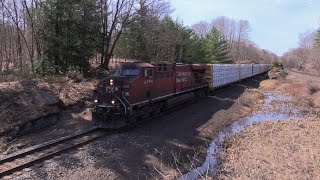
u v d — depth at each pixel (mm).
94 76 30219
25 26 42219
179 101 25469
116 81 17391
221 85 37781
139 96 18547
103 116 17062
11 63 46969
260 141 18031
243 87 46844
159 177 12430
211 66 33281
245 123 23203
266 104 33344
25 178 11234
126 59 49188
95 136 15961
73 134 16062
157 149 15352
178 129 19031
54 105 20031
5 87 19406
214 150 16219
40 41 28328
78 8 29234
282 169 13375
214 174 12906
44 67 27656
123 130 17594
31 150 13547
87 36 30469
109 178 11914
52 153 13289
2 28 40469
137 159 13914
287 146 16891
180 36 55750
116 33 41875
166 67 22469
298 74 72938
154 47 47469
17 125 16547
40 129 17719
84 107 22000
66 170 12148
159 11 44375
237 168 13547
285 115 27703
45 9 27484
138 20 38844
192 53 59281
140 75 18578
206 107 26734
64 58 28359
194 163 14203
